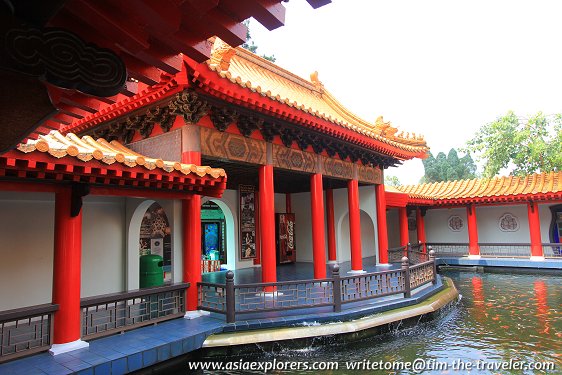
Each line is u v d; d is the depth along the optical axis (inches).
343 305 366.6
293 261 695.1
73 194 245.1
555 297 509.7
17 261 287.9
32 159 199.6
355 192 565.6
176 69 115.7
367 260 725.9
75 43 74.5
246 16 95.6
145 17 88.5
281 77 592.7
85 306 251.4
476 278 697.6
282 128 418.0
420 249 814.5
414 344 333.7
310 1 86.7
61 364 217.5
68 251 243.9
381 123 574.2
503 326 384.2
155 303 300.7
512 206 863.1
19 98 71.2
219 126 359.9
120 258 350.3
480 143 1047.0
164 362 258.4
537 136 970.7
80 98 128.3
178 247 324.8
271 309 315.6
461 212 924.0
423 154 653.3
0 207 283.1
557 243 740.7
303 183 694.5
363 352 313.6
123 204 357.7
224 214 619.8
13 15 66.4
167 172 264.7
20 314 220.8
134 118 381.4
